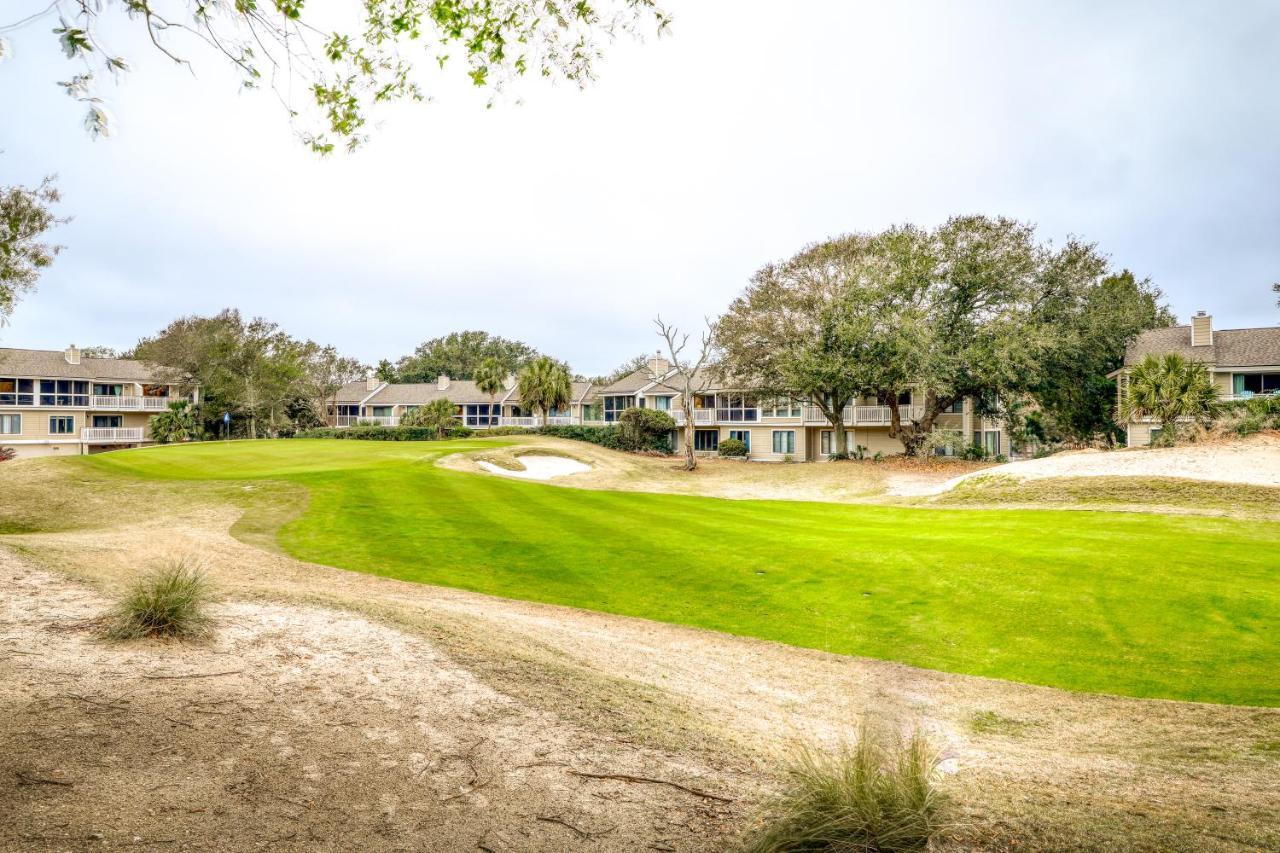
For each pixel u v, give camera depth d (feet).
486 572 43.21
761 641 31.68
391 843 10.21
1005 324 111.24
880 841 10.40
